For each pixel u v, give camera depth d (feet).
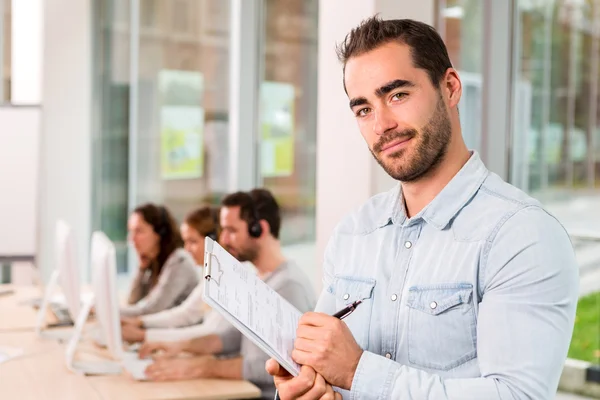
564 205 9.78
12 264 19.53
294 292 9.07
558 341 4.18
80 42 19.11
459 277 4.48
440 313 4.50
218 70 16.21
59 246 10.84
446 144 4.61
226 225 9.31
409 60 4.46
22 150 15.44
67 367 9.36
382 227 5.04
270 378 8.92
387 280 4.85
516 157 10.27
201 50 16.57
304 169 14.53
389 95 4.50
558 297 4.20
